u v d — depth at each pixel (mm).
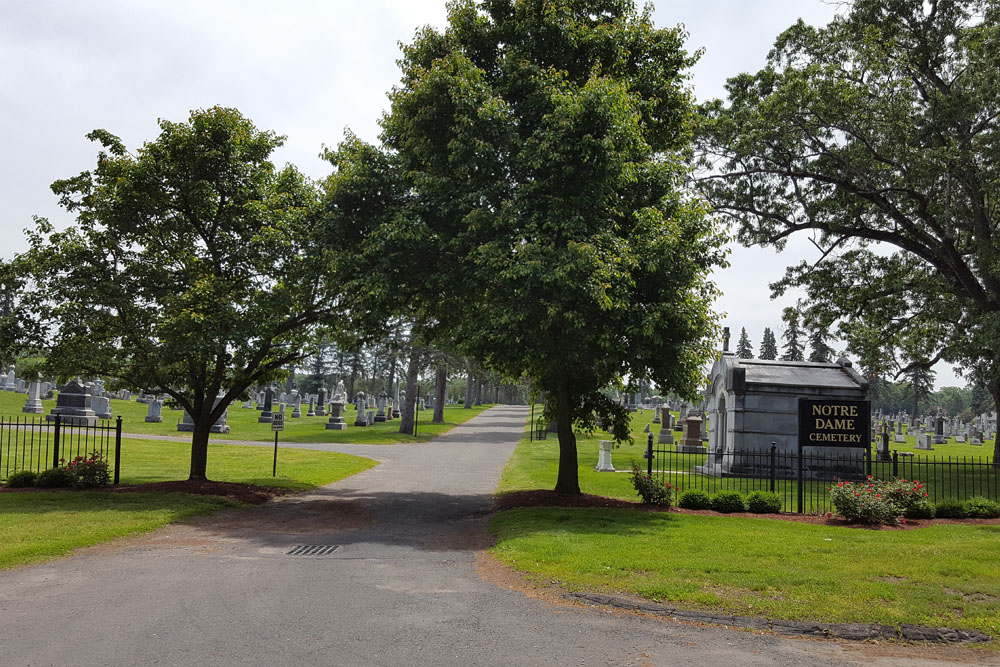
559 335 14477
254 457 26188
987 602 7711
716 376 26312
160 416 40094
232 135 17172
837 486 14219
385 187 16188
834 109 24797
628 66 16656
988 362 26859
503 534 12102
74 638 6398
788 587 8234
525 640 6559
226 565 9812
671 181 15383
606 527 12453
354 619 7125
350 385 106000
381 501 17000
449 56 15031
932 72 26781
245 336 15789
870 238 28234
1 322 15766
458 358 49344
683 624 7184
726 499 15148
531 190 14227
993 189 25094
